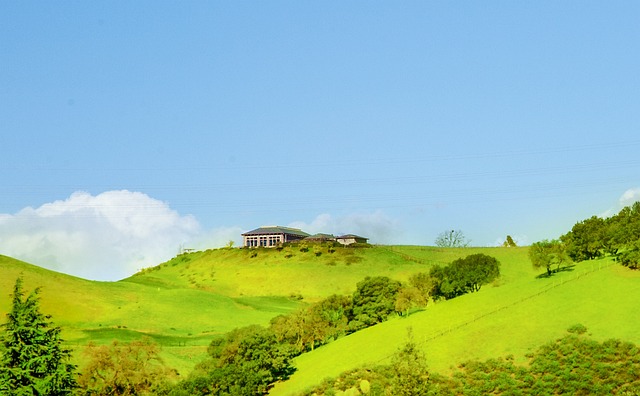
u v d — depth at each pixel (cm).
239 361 10244
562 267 13025
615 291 10006
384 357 9600
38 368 3947
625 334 8300
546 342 8625
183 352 12900
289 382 10062
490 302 11225
